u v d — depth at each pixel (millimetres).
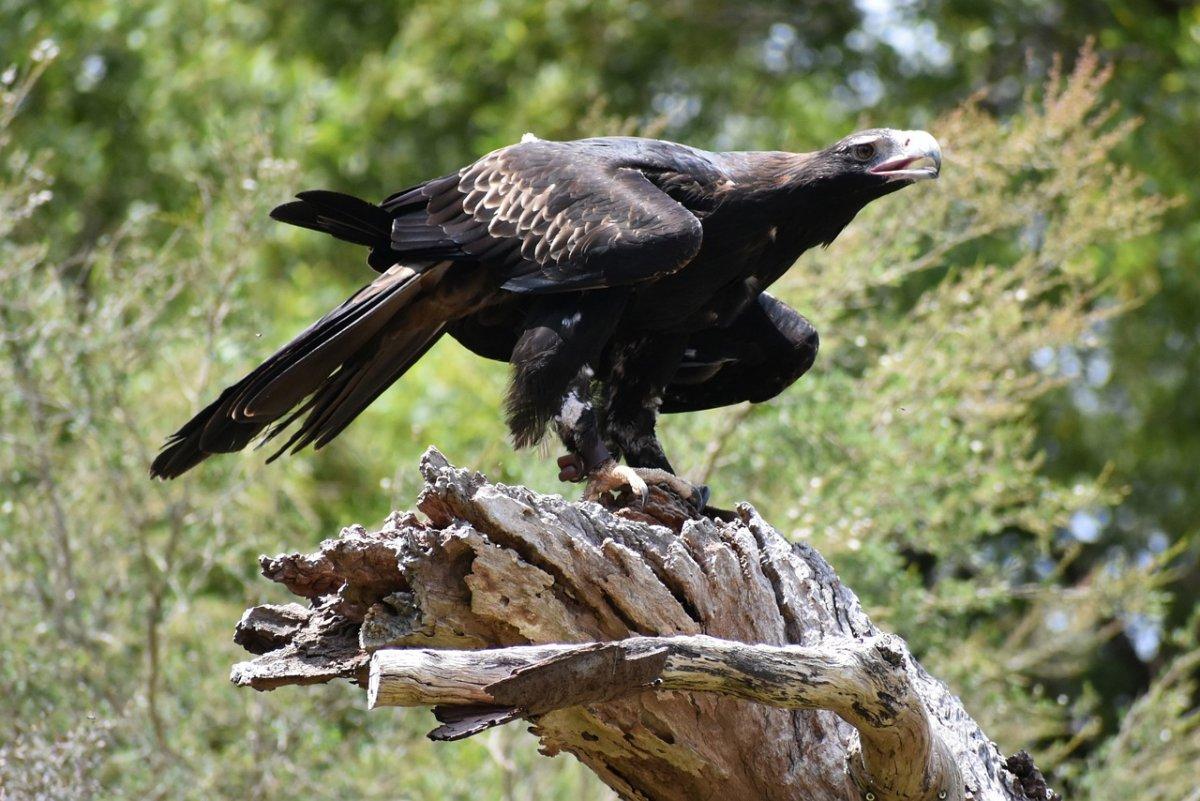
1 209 12242
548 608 6156
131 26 19406
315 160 19125
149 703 11133
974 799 6773
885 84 21203
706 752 6570
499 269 7828
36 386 11695
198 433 7824
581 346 7828
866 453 12523
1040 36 21625
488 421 14633
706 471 12711
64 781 10367
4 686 10969
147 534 12453
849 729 6727
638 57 21156
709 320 8367
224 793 11484
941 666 12891
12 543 11781
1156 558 13648
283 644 6582
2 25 18406
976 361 12867
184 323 12586
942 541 13039
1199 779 13086
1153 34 20766
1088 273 15188
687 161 8203
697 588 6484
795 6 21953
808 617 6785
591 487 7730
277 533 12609
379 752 11664
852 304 13648
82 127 18641
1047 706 13211
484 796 12703
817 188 8156
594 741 6594
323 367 7750
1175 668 13648
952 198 13211
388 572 6188
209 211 12578
